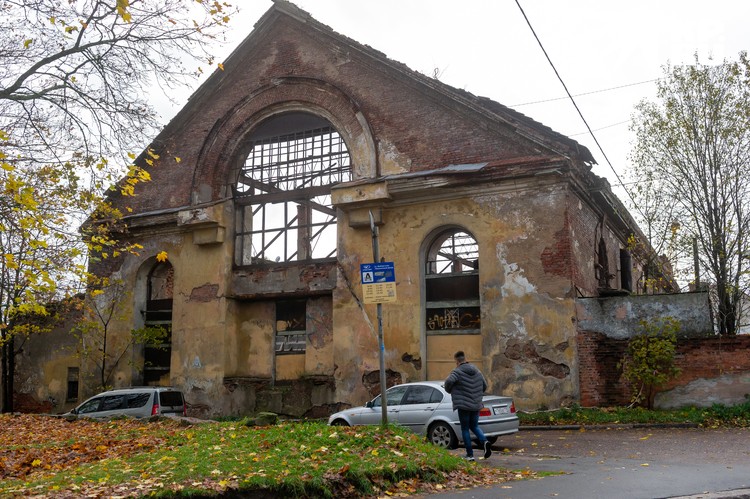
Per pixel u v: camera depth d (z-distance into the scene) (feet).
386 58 69.00
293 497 25.59
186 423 50.19
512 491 27.37
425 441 36.68
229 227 75.10
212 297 73.72
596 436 47.80
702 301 55.72
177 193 78.38
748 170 63.10
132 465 30.73
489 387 58.95
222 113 77.30
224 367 71.82
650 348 54.80
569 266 58.03
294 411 68.28
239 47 76.95
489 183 61.87
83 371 79.87
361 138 69.05
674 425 50.29
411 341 63.16
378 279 37.01
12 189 34.83
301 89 73.26
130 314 78.48
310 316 71.00
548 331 57.77
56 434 47.50
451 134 65.16
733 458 35.96
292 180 74.90
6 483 28.40
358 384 64.75
